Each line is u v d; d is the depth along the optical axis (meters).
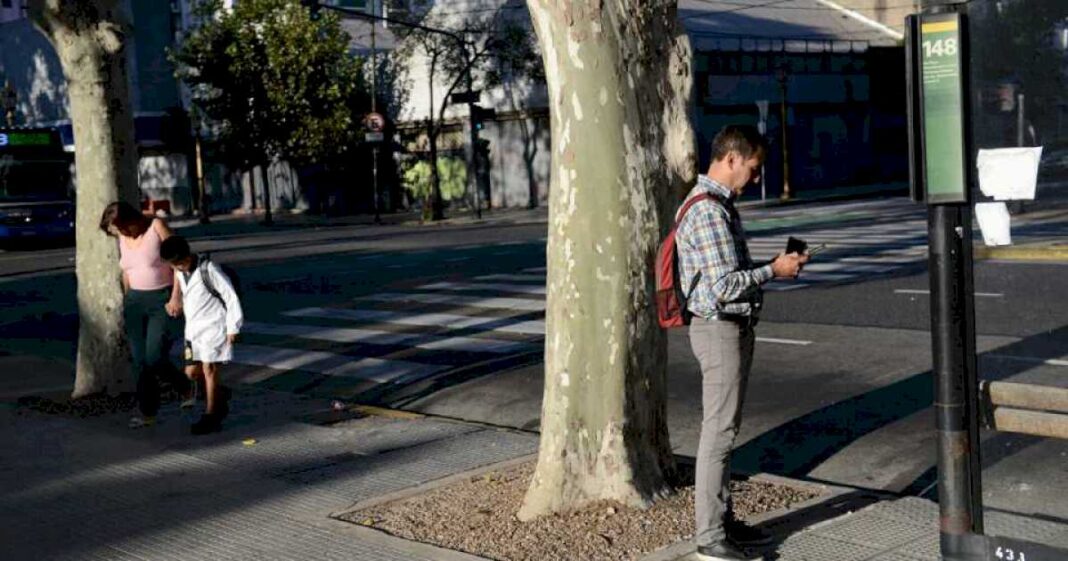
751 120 45.41
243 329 15.29
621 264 5.98
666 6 6.06
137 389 9.61
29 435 9.41
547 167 44.81
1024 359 6.02
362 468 7.87
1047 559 4.31
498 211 44.75
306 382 11.77
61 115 56.19
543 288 17.44
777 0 55.16
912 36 4.38
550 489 6.12
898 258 18.62
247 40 44.22
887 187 46.19
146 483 7.71
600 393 6.06
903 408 8.87
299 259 25.53
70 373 12.68
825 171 48.41
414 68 48.91
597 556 5.50
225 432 9.27
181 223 50.19
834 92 48.62
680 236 5.20
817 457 7.82
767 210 35.97
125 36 10.70
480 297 16.84
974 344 4.56
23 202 34.09
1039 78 4.41
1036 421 4.52
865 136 50.12
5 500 7.42
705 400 5.28
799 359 10.94
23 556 6.24
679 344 12.39
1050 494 5.51
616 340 6.03
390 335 14.08
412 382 11.34
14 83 59.38
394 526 6.28
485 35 43.34
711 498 5.30
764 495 6.45
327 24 45.03
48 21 10.38
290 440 8.89
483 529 6.02
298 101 44.25
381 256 25.12
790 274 5.04
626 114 5.91
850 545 5.51
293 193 56.31
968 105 4.30
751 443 8.27
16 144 34.16
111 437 9.20
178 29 57.66
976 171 4.50
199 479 7.75
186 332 9.23
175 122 48.50
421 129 49.09
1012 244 4.49
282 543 6.19
